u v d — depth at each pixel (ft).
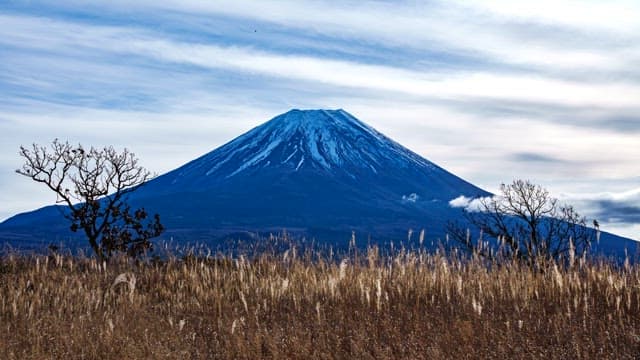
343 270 50.90
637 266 50.67
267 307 50.75
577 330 40.96
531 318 44.19
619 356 36.58
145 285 64.34
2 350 41.01
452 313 45.96
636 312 44.68
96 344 42.24
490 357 36.99
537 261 54.80
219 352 41.06
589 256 54.19
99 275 66.95
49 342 43.52
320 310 48.93
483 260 55.16
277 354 38.68
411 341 40.16
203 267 65.72
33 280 62.75
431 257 54.90
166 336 43.96
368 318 45.55
